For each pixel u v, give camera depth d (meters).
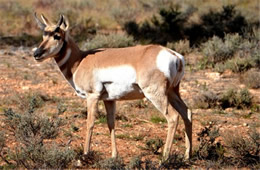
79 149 15.72
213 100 23.23
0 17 50.91
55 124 15.39
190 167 14.55
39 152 13.78
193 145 16.75
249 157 15.13
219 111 22.00
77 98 24.27
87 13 54.44
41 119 15.11
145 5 57.81
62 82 27.89
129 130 18.89
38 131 14.92
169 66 14.44
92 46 35.88
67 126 19.06
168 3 57.31
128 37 38.81
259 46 34.78
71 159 13.99
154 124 19.92
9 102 22.53
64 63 15.63
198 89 26.30
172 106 15.24
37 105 21.95
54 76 29.42
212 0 62.22
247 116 21.20
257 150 15.23
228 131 17.47
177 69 14.85
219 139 17.59
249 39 37.91
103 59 15.13
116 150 15.26
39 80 27.97
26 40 41.59
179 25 45.66
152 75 14.41
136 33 44.53
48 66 32.34
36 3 60.03
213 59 33.38
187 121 15.21
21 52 37.03
